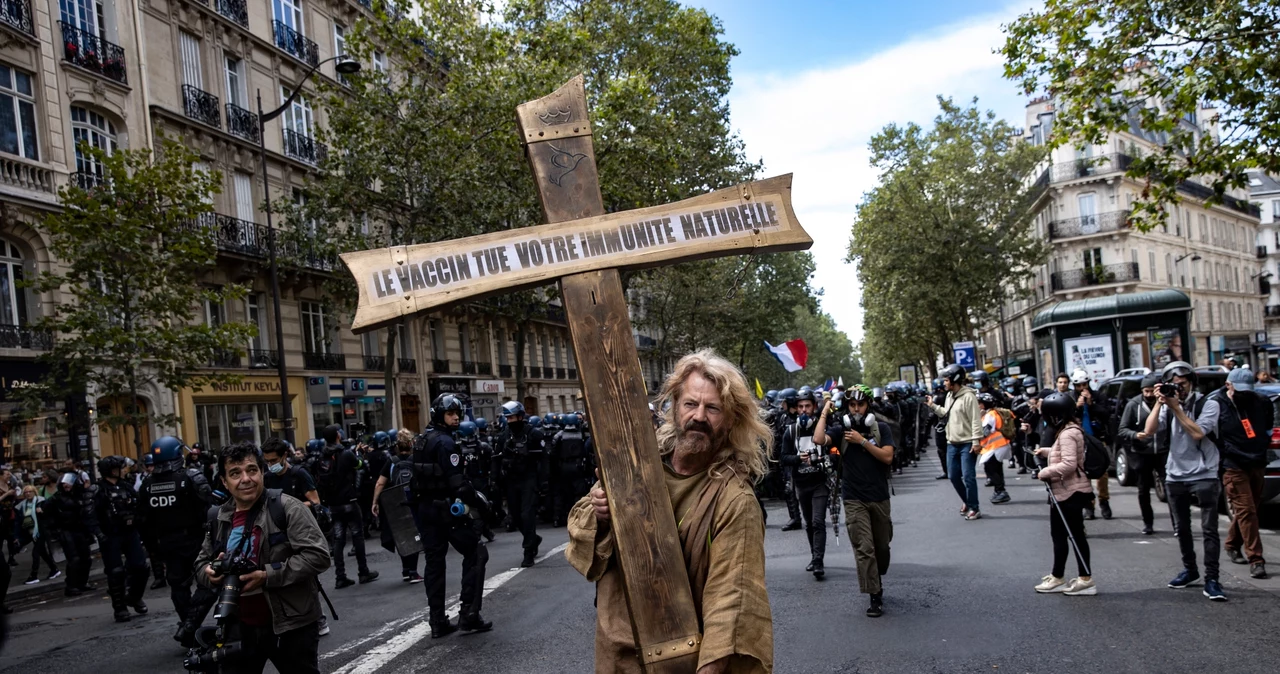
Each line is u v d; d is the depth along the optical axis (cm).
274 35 2720
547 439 1536
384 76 2350
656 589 227
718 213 266
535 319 4419
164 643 792
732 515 234
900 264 4891
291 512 422
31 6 1903
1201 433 712
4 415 1756
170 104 2300
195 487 749
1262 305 7200
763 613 223
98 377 1579
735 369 257
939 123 4834
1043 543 986
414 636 712
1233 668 529
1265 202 8006
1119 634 612
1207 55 1076
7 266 1827
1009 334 7300
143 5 2234
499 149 2445
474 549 721
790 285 5753
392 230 2408
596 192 261
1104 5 1121
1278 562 839
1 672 726
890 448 713
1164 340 2131
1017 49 1194
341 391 2831
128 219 1585
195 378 1702
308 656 419
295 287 2666
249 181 2550
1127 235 5266
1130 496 1386
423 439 722
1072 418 742
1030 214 4947
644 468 237
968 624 658
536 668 596
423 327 3400
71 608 1088
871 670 559
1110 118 1150
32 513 1481
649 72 3142
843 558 983
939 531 1124
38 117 1914
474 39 2403
